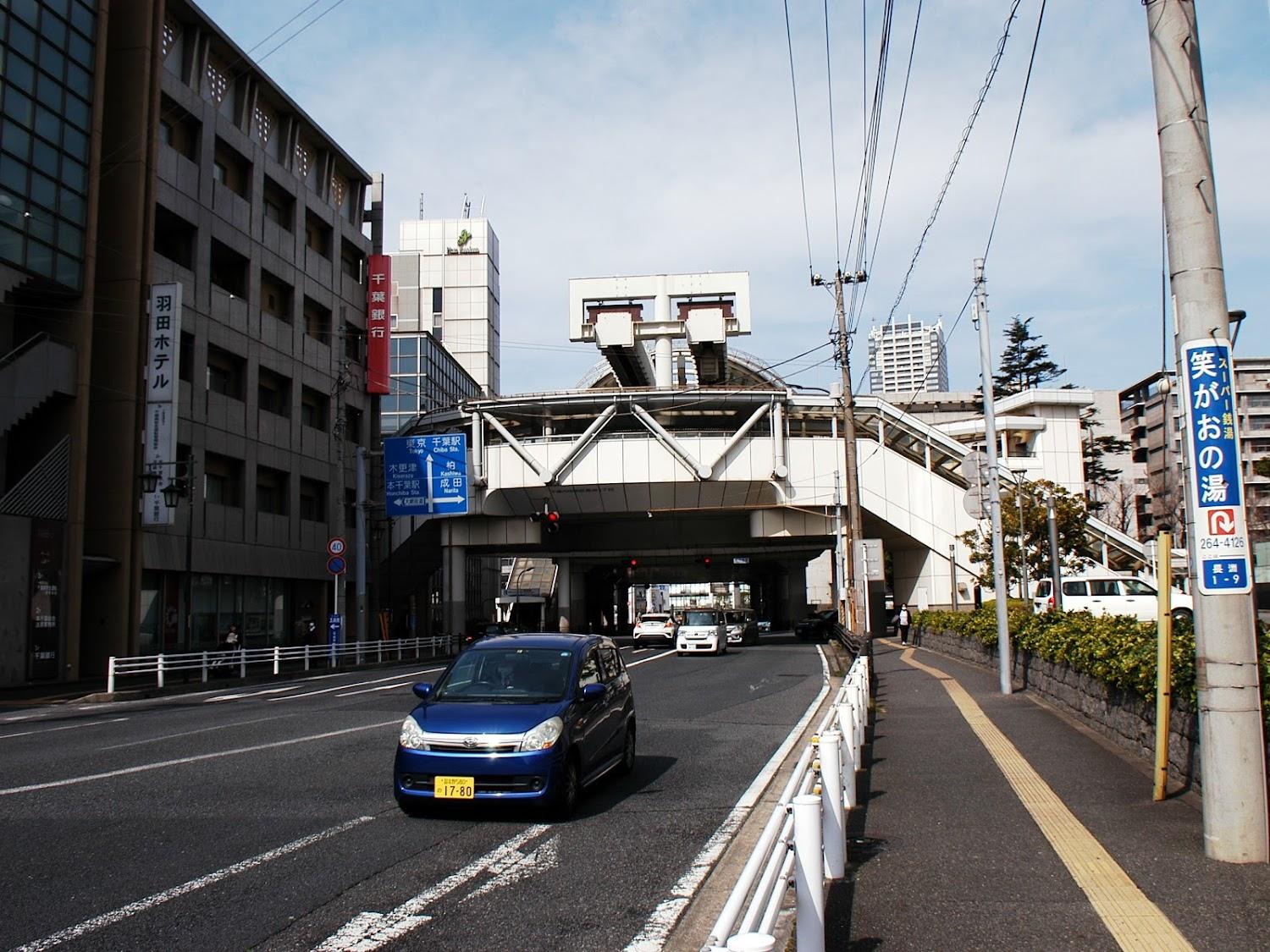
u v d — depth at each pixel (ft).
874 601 170.40
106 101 99.35
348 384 125.18
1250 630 19.84
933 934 16.11
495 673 31.27
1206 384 20.04
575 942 16.99
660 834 25.48
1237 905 16.78
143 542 98.84
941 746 36.65
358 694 71.97
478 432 145.28
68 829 25.99
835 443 143.13
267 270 126.82
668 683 76.07
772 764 36.96
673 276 161.79
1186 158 20.53
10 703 69.51
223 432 115.14
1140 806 24.70
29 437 88.69
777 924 16.79
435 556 177.06
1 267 81.10
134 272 97.30
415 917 18.40
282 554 128.98
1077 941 15.49
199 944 16.89
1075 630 43.57
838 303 87.25
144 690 75.51
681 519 165.07
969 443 175.83
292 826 26.50
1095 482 221.87
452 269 308.19
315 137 142.41
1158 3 21.04
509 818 27.53
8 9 82.23
